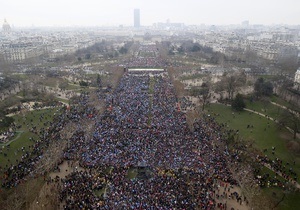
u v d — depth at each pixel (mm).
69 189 196375
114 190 196500
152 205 179125
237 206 187875
